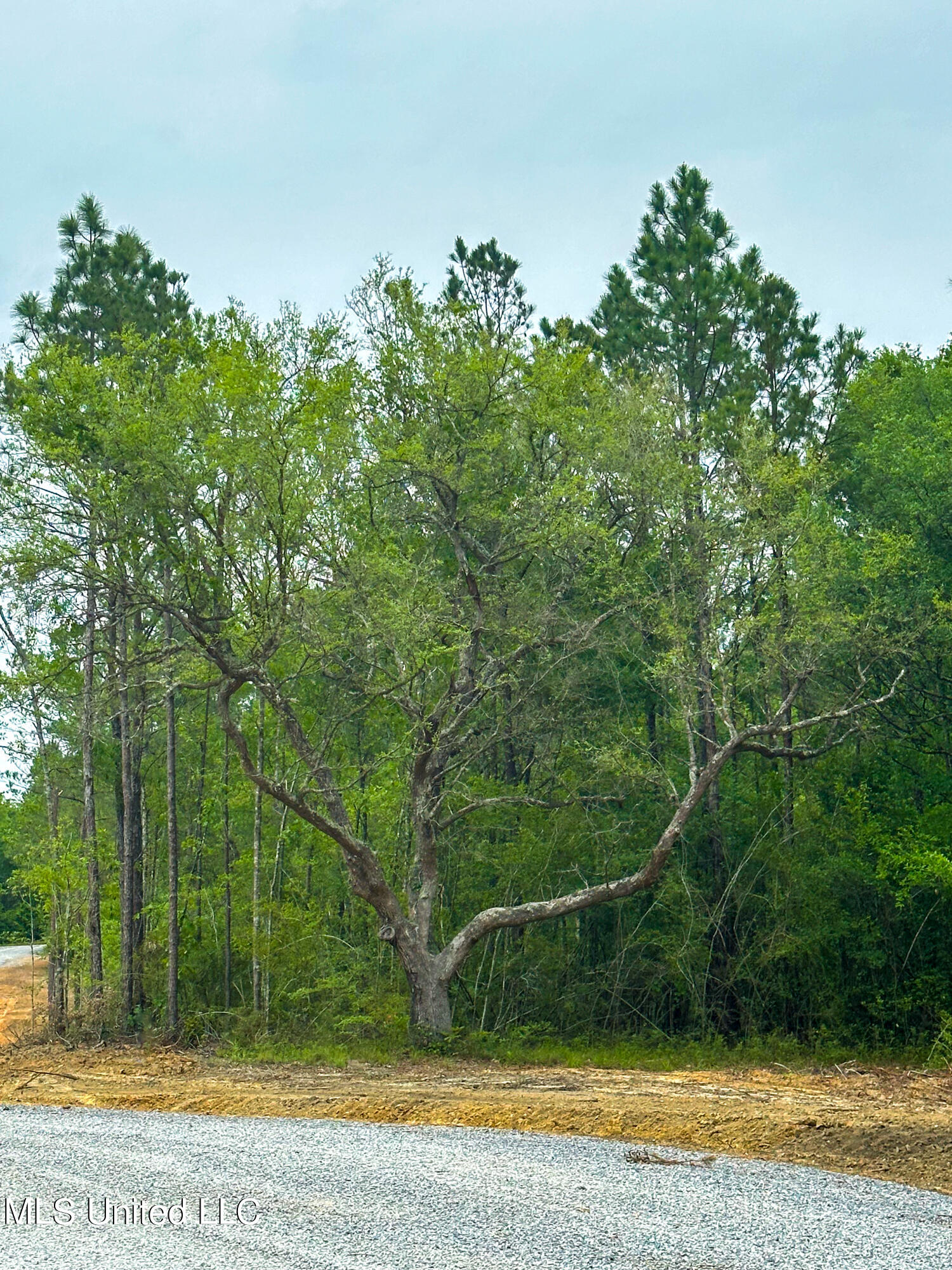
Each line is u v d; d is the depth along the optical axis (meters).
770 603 24.86
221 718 23.00
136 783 30.41
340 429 22.91
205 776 32.31
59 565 21.84
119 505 21.84
